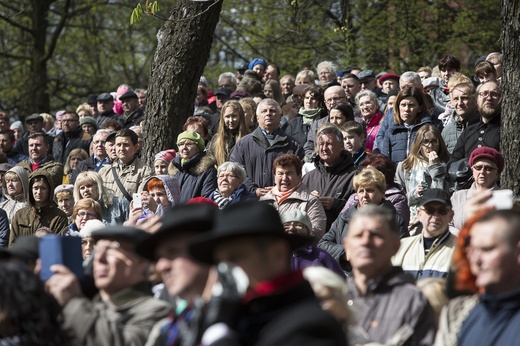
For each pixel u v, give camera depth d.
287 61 49.16
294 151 22.42
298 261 15.91
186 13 23.48
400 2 46.78
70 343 10.06
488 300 9.26
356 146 21.97
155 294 11.59
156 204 20.55
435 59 47.69
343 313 9.86
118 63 59.25
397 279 10.95
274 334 7.48
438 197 14.90
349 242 11.06
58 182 26.91
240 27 50.41
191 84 23.72
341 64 45.53
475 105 21.80
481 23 47.81
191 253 8.37
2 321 9.74
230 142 23.48
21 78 55.44
